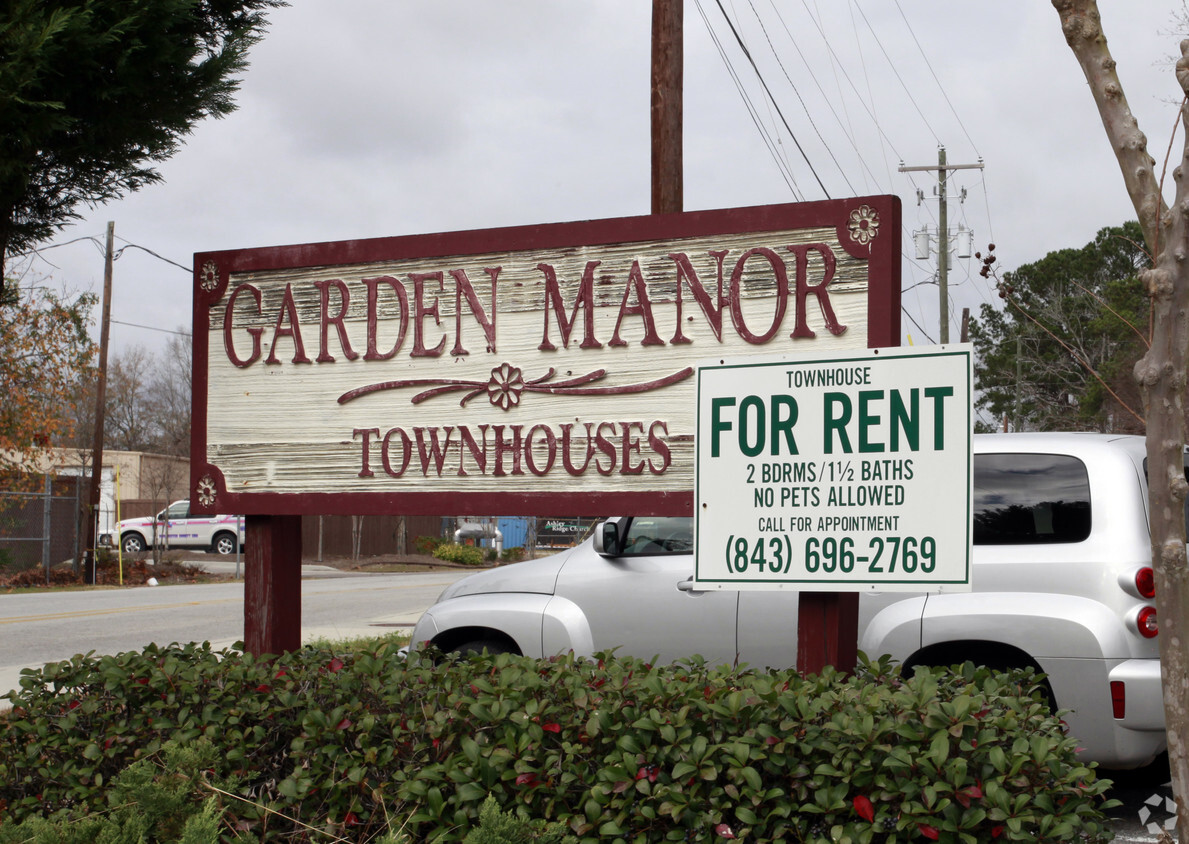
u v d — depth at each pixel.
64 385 23.47
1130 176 3.01
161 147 5.98
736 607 6.49
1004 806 3.21
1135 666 5.34
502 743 3.85
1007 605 5.62
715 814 3.43
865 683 4.14
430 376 5.36
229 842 3.77
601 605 6.81
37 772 4.47
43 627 15.58
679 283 4.87
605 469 4.95
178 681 4.48
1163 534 2.92
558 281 5.12
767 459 4.39
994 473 5.93
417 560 39.25
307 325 5.67
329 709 4.37
